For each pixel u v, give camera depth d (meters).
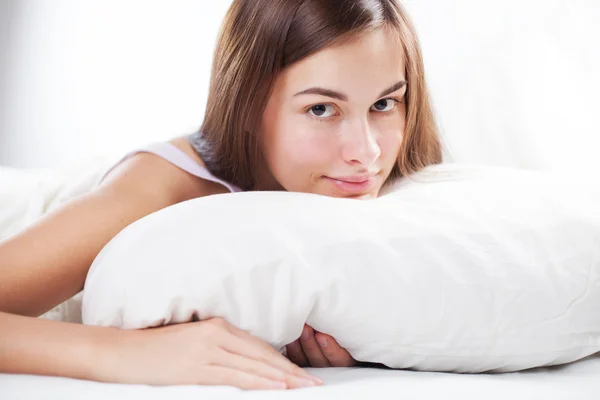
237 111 1.05
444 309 0.74
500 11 1.69
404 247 0.75
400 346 0.75
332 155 1.00
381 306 0.73
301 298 0.72
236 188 1.13
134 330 0.74
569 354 0.78
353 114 0.97
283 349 0.80
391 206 0.81
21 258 0.82
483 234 0.77
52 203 1.24
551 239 0.79
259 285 0.72
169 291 0.73
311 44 0.95
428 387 0.68
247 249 0.73
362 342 0.76
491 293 0.74
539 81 1.54
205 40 2.51
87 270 0.87
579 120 1.46
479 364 0.77
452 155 1.47
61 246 0.85
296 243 0.74
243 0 1.05
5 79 2.76
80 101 2.68
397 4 1.04
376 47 0.95
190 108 2.54
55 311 1.05
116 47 2.61
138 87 2.59
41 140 2.74
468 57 1.67
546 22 1.62
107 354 0.71
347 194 1.02
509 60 1.59
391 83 0.98
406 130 1.08
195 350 0.70
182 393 0.66
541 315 0.76
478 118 1.55
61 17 2.67
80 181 1.26
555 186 0.87
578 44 1.56
